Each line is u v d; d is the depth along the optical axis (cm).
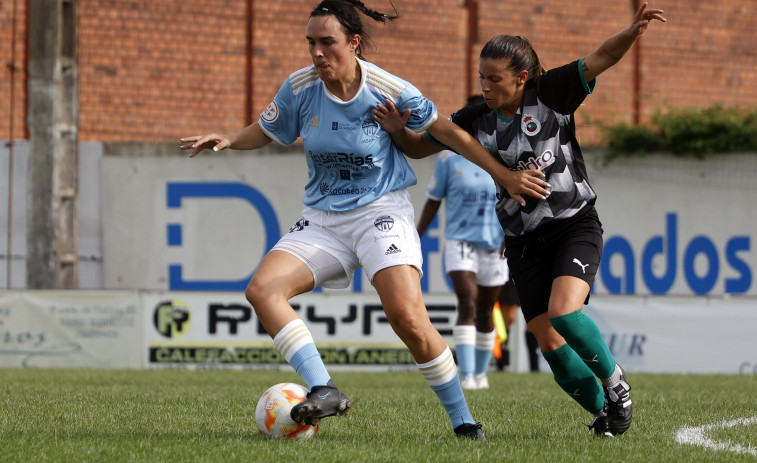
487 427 2020
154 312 4644
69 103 5866
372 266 1714
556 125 1764
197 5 6216
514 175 1738
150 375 3912
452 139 1755
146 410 2255
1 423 1972
